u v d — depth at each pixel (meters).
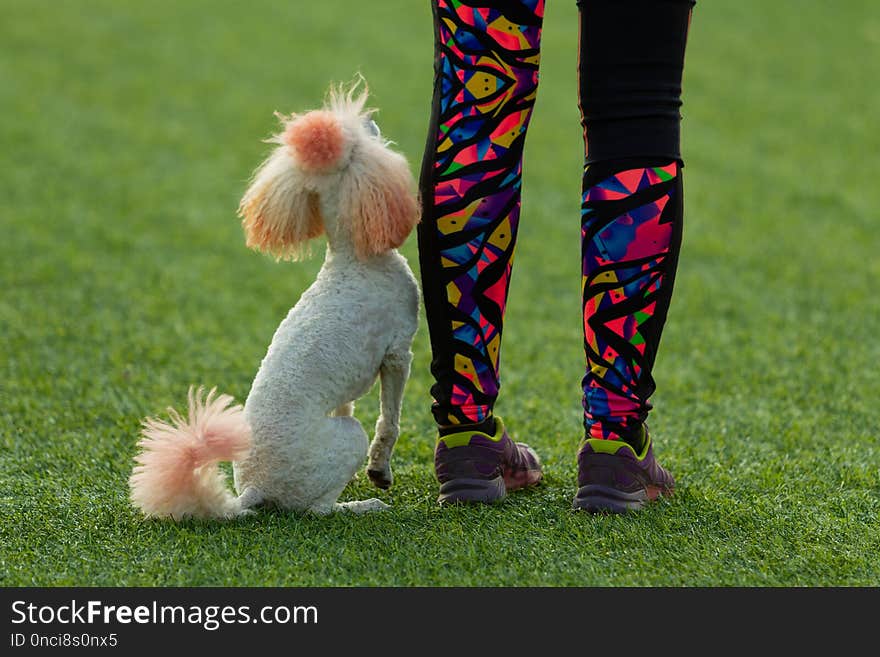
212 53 26.17
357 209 5.05
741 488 5.98
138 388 8.13
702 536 5.13
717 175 17.97
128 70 24.17
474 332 5.29
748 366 9.09
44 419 7.28
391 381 5.45
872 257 13.44
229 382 8.37
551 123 21.30
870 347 9.69
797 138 20.77
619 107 4.99
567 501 5.64
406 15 31.55
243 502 5.21
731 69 26.39
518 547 4.95
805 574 4.77
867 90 24.75
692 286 11.98
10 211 14.34
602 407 5.32
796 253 13.61
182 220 14.51
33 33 27.05
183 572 4.70
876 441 7.02
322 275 5.30
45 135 18.77
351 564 4.76
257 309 10.81
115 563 4.80
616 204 5.04
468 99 5.08
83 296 10.93
